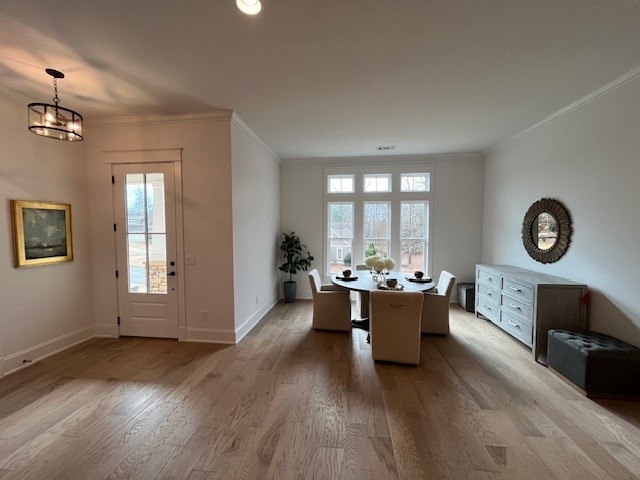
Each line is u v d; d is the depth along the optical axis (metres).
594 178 2.95
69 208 3.42
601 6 1.73
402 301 2.98
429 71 2.49
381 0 1.68
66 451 1.84
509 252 4.52
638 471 1.70
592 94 2.90
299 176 5.82
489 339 3.74
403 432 2.02
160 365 3.00
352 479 1.64
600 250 2.88
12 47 2.12
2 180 2.80
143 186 3.59
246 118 3.58
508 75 2.56
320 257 5.85
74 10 1.74
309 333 3.95
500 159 4.78
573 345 2.56
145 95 2.93
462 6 1.73
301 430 2.03
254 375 2.80
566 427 2.07
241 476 1.66
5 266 2.83
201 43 2.09
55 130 2.50
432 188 5.53
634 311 2.55
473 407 2.30
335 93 2.90
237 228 3.63
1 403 2.35
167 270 3.61
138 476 1.66
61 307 3.35
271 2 1.68
